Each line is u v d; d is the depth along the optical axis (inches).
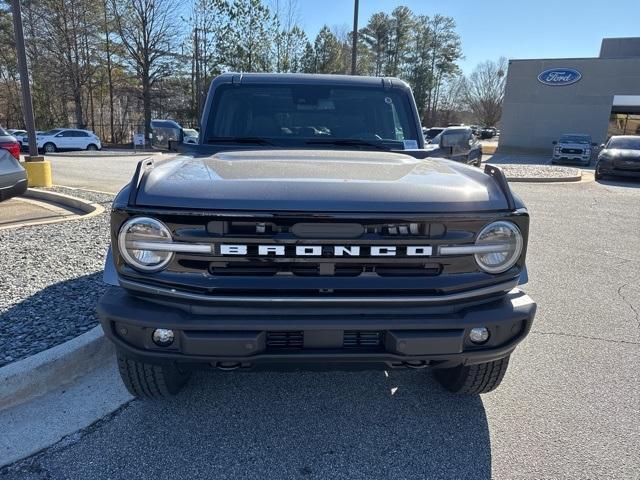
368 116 158.2
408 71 2859.3
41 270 200.8
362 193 91.7
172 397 124.8
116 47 1809.8
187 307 90.9
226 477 97.8
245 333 89.5
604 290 215.9
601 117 1318.9
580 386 134.3
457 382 121.3
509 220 94.0
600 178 716.0
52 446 105.3
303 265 90.7
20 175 296.5
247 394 127.5
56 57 1748.3
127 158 951.6
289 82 157.3
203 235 88.4
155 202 89.4
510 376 139.4
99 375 132.3
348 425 115.3
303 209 88.0
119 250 90.2
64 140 1273.4
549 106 1359.5
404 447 107.8
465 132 151.3
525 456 105.2
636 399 128.2
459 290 93.5
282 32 1594.5
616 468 101.7
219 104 155.6
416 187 95.4
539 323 178.2
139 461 101.7
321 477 98.4
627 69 1270.9
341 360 92.4
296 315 90.6
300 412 120.0
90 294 174.9
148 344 91.7
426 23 2839.6
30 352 132.3
